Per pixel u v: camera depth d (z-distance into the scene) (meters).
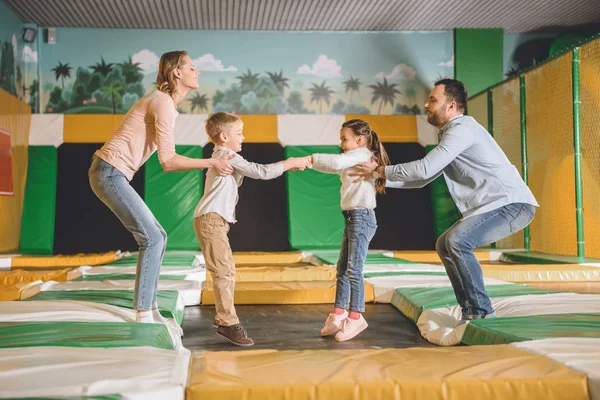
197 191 8.30
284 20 8.61
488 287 3.62
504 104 7.61
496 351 1.91
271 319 3.40
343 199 2.82
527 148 7.11
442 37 9.19
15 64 8.22
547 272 5.11
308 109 9.08
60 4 7.87
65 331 2.24
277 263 6.95
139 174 8.62
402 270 4.93
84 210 8.49
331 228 8.21
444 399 1.55
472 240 2.54
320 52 9.08
